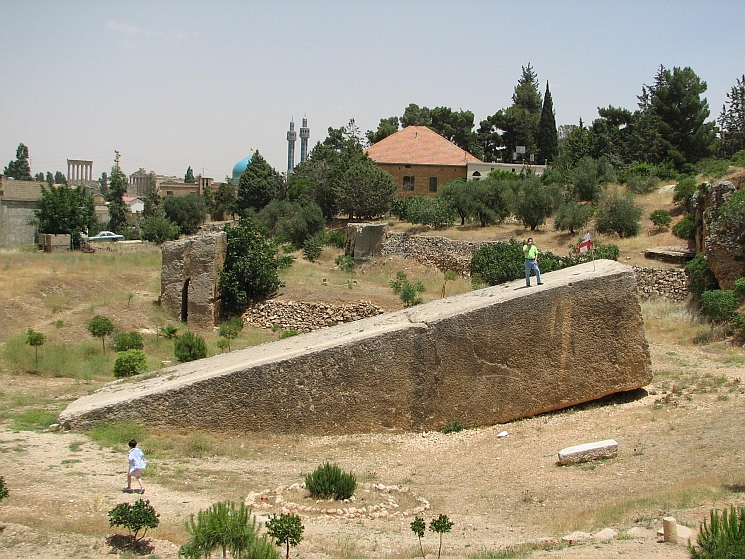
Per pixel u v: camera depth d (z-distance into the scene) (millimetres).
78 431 16672
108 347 26078
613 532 9922
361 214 60500
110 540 9961
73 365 23297
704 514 10242
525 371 17938
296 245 55094
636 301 18391
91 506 11414
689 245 35719
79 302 31812
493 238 43562
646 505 11117
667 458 13805
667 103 62844
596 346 18188
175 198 76375
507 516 11953
